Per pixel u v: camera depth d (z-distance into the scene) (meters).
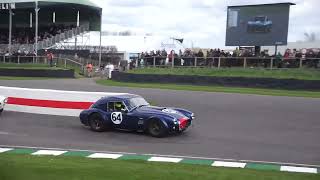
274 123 16.41
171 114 14.64
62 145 13.45
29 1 48.56
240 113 18.23
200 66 29.66
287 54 27.62
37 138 14.55
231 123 16.55
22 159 10.93
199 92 23.70
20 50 48.22
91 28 56.47
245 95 22.47
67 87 26.73
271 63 27.36
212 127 15.95
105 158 11.46
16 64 41.16
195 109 19.20
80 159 11.18
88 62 44.72
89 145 13.44
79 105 18.78
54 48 49.06
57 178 8.49
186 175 9.04
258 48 29.97
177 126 14.35
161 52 34.22
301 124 16.20
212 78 26.39
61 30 53.38
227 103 20.30
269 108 19.06
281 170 10.30
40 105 19.50
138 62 33.69
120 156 11.84
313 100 20.80
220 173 9.44
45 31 56.25
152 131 14.61
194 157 11.75
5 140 14.22
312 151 12.50
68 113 18.98
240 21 30.09
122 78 30.44
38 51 47.31
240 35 30.19
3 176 8.42
